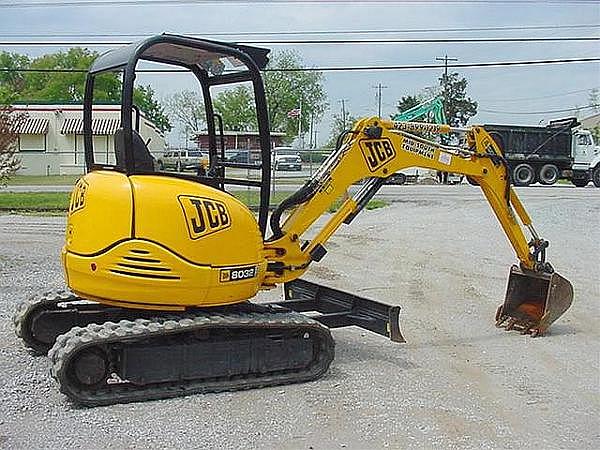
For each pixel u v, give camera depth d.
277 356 7.46
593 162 41.91
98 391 6.82
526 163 41.31
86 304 8.39
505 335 9.91
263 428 6.38
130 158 7.00
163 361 6.94
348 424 6.54
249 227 7.38
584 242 18.92
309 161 46.69
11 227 20.80
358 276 14.41
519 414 6.93
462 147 9.68
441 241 19.03
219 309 7.51
